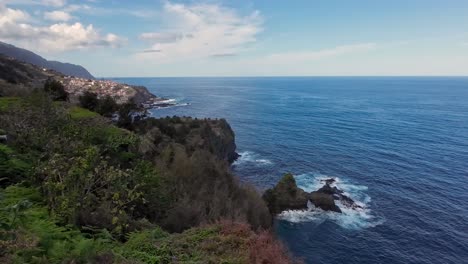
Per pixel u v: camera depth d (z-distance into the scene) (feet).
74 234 32.53
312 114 376.07
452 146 224.12
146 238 34.24
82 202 38.96
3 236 24.40
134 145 72.79
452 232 110.32
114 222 36.58
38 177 43.29
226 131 191.62
